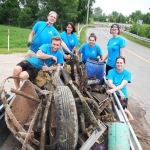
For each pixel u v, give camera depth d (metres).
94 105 4.05
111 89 5.52
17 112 3.98
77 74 5.39
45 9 42.03
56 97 3.42
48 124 3.69
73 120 3.27
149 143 5.14
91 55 7.62
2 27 43.69
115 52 7.26
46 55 5.16
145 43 28.31
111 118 4.34
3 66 10.86
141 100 7.86
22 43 21.33
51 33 6.44
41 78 5.02
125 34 40.69
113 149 3.58
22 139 3.36
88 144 3.46
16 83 5.40
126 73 5.92
